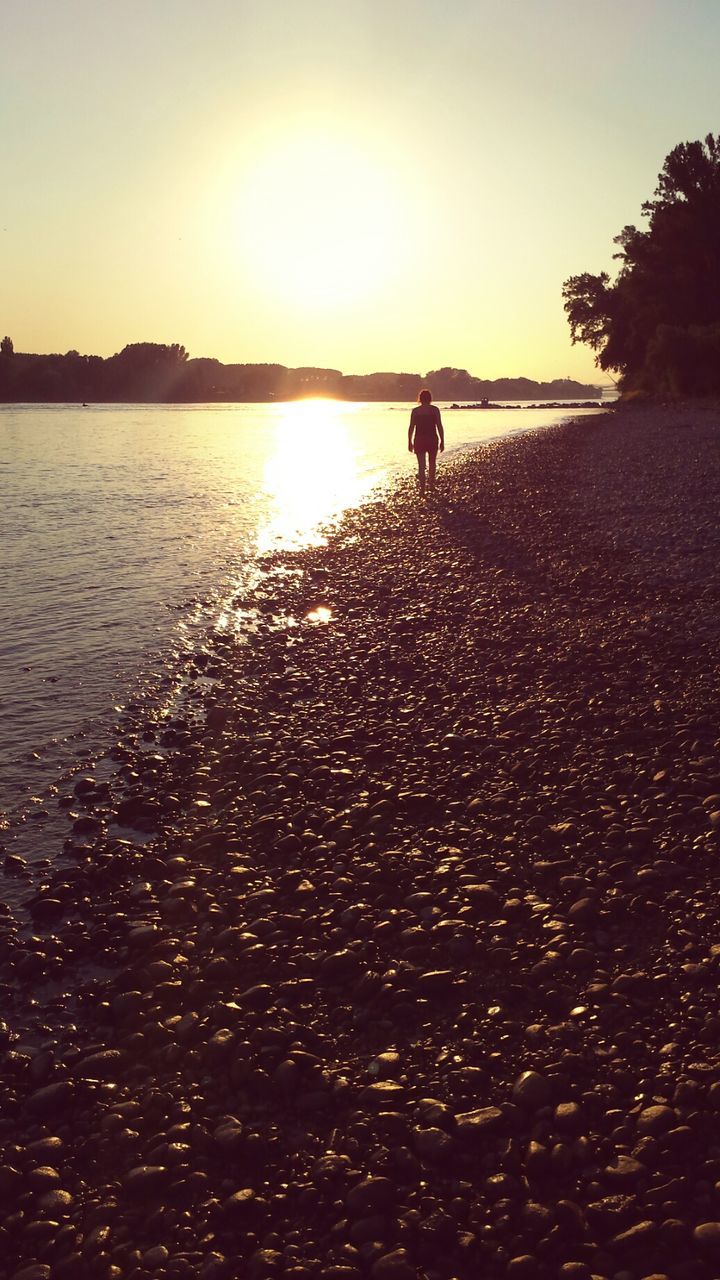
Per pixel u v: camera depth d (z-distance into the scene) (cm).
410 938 490
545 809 630
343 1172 344
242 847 611
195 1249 318
